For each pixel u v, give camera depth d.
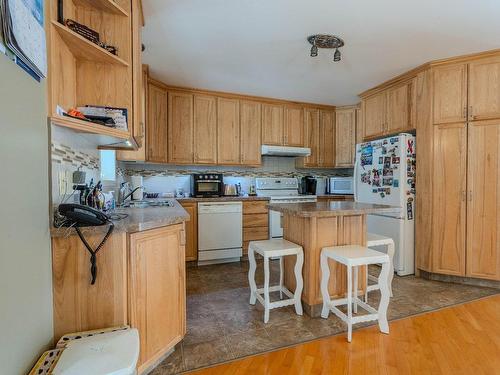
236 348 1.86
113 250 1.41
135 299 1.48
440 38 2.51
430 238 3.07
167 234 1.70
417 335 2.00
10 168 0.96
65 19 1.46
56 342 1.34
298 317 2.28
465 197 2.92
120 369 1.02
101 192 1.87
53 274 1.33
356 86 3.78
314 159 4.70
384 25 2.30
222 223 3.79
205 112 3.99
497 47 2.69
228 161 4.13
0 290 0.89
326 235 2.34
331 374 1.61
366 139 3.97
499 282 2.86
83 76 1.69
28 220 1.09
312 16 2.17
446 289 2.84
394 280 3.09
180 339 1.83
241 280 3.16
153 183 4.11
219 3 2.01
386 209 2.31
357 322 1.98
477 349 1.84
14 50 0.95
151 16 2.16
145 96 3.18
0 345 0.89
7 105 0.94
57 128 1.40
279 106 4.44
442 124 3.00
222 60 2.99
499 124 2.77
